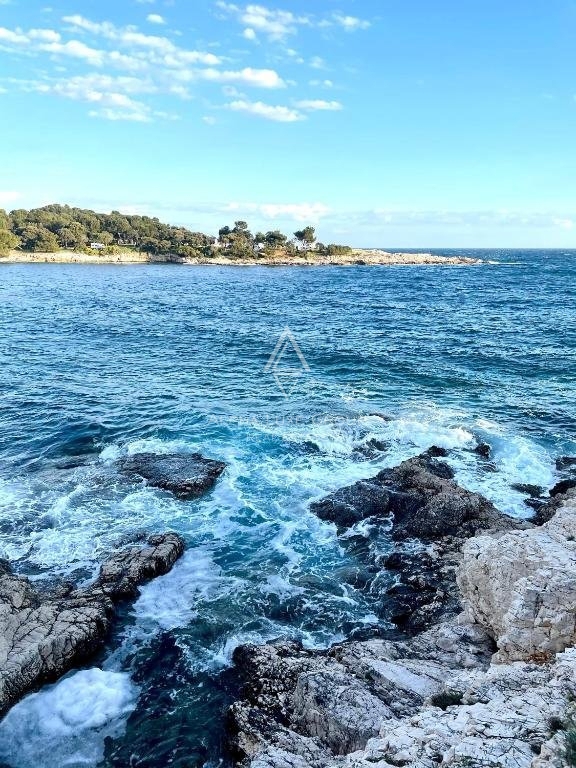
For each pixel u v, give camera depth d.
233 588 17.80
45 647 14.09
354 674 13.06
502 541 14.92
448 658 13.90
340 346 48.59
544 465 25.47
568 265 190.88
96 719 13.27
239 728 12.33
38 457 25.91
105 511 21.59
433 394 34.94
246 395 34.69
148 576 17.97
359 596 17.55
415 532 20.31
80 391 35.25
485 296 89.69
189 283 118.25
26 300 81.12
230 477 24.25
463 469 24.94
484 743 8.61
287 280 129.12
